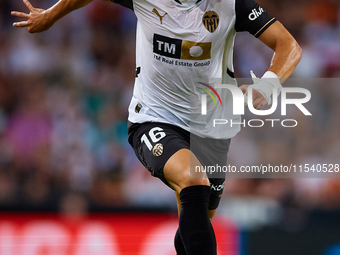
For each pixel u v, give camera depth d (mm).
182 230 9789
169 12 10492
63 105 28734
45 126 27438
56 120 27828
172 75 10969
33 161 26203
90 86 30656
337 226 19312
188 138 11641
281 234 19188
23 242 19391
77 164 26141
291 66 10445
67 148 26750
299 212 19688
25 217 20875
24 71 30844
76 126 27531
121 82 31531
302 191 19984
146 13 10680
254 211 19625
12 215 20844
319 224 19422
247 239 19016
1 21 32344
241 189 20016
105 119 28625
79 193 22734
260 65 29922
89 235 20109
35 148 26625
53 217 20875
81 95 29984
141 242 19391
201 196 9828
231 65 11680
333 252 18812
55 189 24062
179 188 10016
